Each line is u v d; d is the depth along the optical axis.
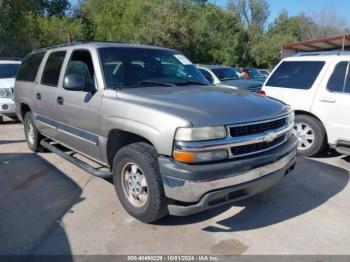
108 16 39.59
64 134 5.06
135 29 35.59
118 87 4.16
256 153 3.49
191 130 3.15
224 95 3.95
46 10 35.03
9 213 4.11
